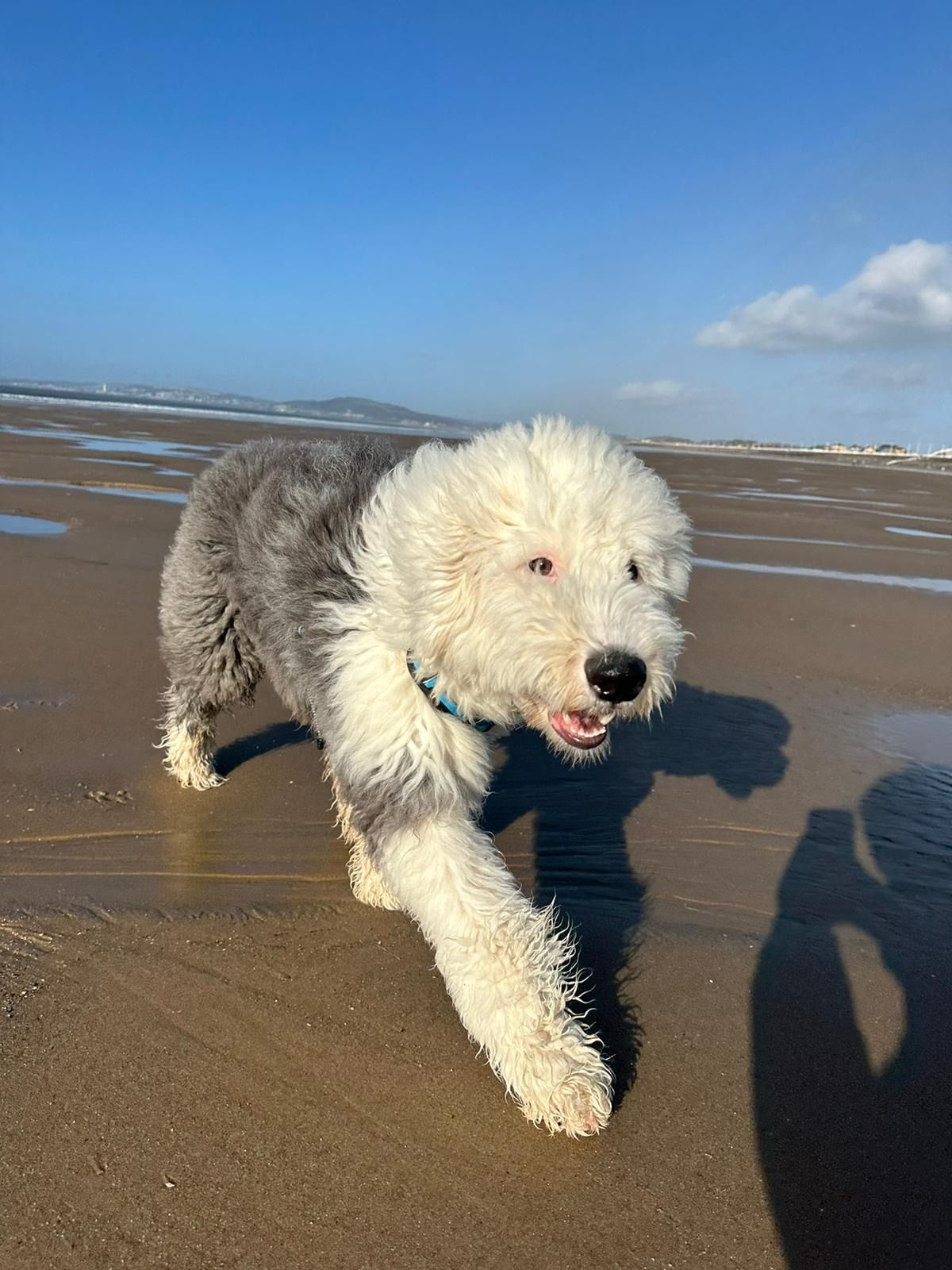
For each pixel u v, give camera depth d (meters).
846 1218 0.73
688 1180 0.75
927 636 2.41
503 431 0.93
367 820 0.91
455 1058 0.87
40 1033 0.85
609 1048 0.90
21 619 1.98
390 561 0.90
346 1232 0.69
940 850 1.32
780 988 1.01
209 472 1.33
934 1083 0.88
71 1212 0.68
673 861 1.26
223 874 1.14
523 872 1.22
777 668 2.09
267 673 1.32
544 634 0.80
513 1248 0.68
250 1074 0.83
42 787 1.31
